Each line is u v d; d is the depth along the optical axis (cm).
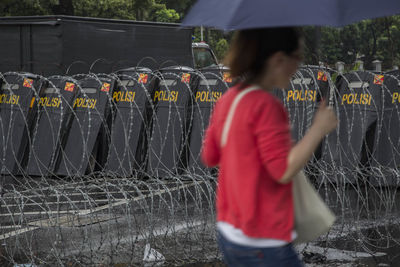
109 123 1195
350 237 707
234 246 260
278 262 254
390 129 1058
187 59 1775
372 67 5466
